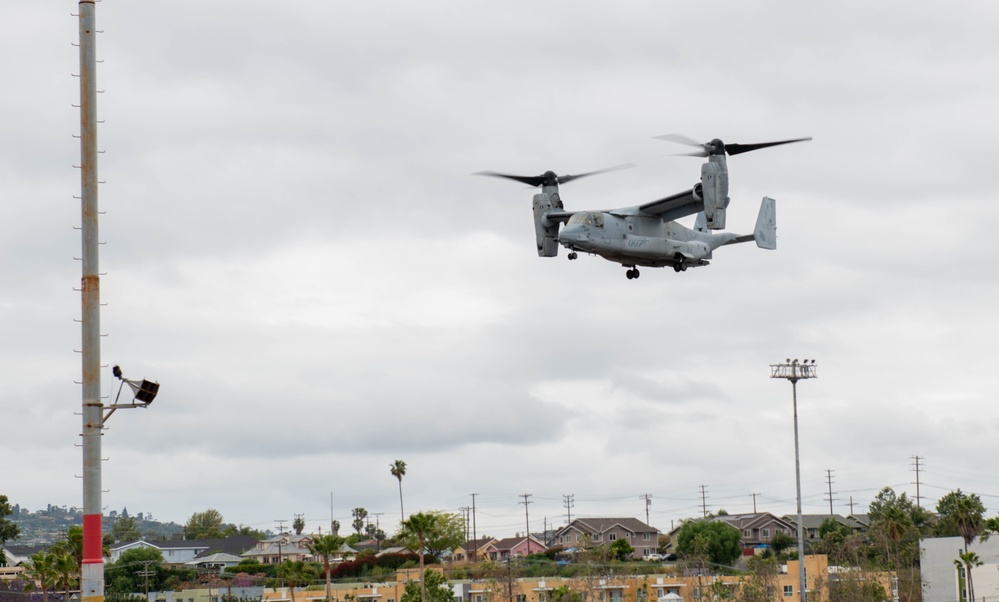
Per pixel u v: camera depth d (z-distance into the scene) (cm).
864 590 8650
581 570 9712
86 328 2242
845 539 10531
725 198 4234
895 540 9475
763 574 8712
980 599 8331
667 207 4638
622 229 4538
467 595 9106
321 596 9081
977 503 9556
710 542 11350
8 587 9762
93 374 2239
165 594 10106
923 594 8794
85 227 2258
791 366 7138
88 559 2195
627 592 8944
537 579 9125
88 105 2280
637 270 4881
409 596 8300
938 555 8781
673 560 11631
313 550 9538
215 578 11206
